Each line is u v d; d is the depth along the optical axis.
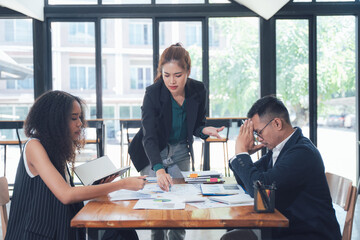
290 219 1.30
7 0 4.42
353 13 5.04
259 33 5.21
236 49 5.27
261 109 1.43
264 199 1.16
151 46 5.43
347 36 5.12
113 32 5.53
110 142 5.60
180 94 1.93
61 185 1.27
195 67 5.29
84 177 1.62
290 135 1.43
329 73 5.16
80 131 1.51
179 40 5.26
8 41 5.13
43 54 5.11
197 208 1.22
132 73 5.67
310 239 1.26
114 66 5.64
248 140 1.48
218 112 5.30
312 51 5.14
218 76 5.29
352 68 5.12
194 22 5.26
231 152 5.30
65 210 1.32
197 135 2.10
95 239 1.12
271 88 5.17
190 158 2.12
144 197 1.38
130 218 1.10
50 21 5.17
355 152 5.06
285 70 5.19
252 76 5.28
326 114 5.19
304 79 5.18
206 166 5.21
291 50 5.18
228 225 1.09
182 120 1.96
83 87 5.30
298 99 5.20
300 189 1.33
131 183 1.39
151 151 1.78
